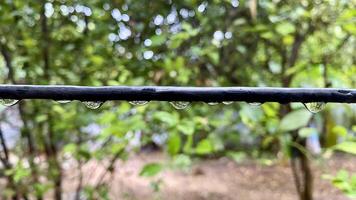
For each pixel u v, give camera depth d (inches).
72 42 30.3
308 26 27.5
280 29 23.2
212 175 57.6
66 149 26.6
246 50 31.8
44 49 29.3
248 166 61.6
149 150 54.1
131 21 30.8
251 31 27.3
